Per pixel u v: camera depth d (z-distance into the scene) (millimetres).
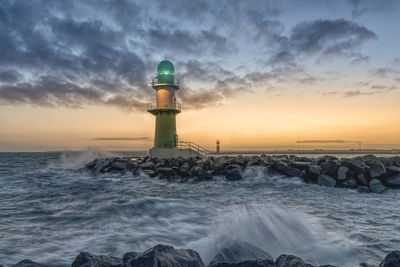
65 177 22797
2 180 21047
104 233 7242
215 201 11703
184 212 9672
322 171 16094
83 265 3898
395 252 3688
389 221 8078
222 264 3975
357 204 10688
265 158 21500
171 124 27922
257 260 3994
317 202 11156
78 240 6641
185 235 7086
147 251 4125
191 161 22578
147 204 10562
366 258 5289
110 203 11305
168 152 26453
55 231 7395
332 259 5262
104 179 21094
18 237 6852
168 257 4043
